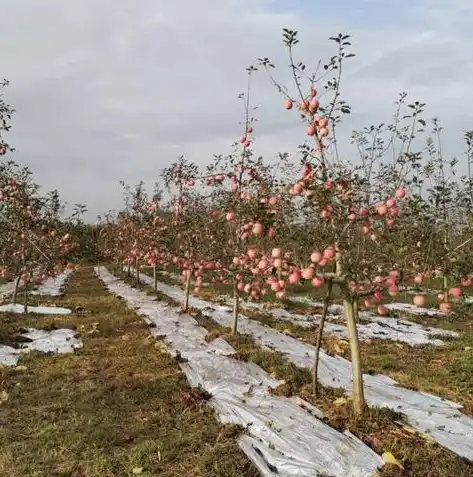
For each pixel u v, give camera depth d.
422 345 10.79
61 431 5.86
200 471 4.96
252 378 7.66
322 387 7.23
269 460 5.06
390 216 5.75
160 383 7.65
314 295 17.73
